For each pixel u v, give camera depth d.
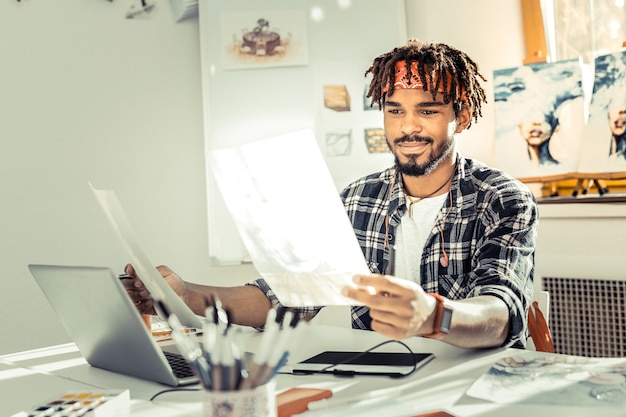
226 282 2.39
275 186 0.97
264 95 2.31
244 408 0.61
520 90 2.17
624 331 2.00
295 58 2.31
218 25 2.30
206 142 2.30
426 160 1.39
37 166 2.20
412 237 1.46
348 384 0.92
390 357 1.04
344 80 2.31
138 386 0.97
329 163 2.30
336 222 0.91
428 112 1.37
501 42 2.31
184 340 0.65
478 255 1.32
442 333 0.95
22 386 1.00
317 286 1.03
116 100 2.31
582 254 2.12
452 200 1.42
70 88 2.25
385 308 0.89
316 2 2.32
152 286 1.04
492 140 2.33
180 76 2.40
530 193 1.35
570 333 2.10
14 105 2.17
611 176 2.01
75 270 0.94
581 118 2.09
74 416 0.79
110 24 2.30
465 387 0.87
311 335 1.26
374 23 2.32
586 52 2.19
